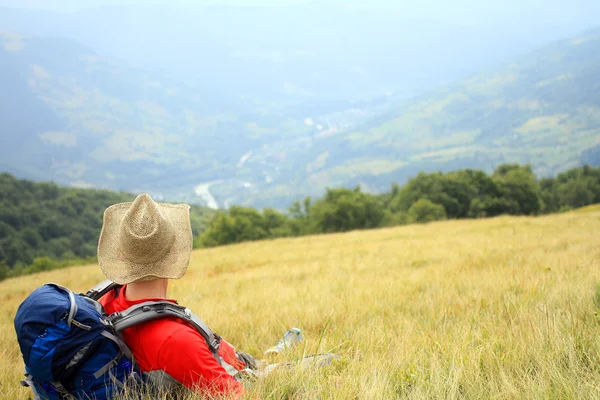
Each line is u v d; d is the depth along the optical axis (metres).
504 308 4.93
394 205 98.19
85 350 2.28
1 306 14.21
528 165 101.12
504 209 91.00
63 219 149.88
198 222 151.00
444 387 2.69
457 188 90.69
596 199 115.56
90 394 2.33
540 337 3.38
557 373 2.65
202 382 2.43
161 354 2.42
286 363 3.22
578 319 3.81
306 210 93.06
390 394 2.65
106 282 2.96
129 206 2.86
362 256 20.14
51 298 2.27
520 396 2.48
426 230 35.00
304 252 26.77
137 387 2.41
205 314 7.09
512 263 10.95
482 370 3.01
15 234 129.25
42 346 2.17
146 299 2.59
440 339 4.04
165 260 2.66
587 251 11.86
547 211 110.12
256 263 23.55
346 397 2.60
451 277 9.31
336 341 4.54
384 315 6.11
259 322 6.19
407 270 12.72
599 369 2.76
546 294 5.53
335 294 8.65
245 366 3.24
